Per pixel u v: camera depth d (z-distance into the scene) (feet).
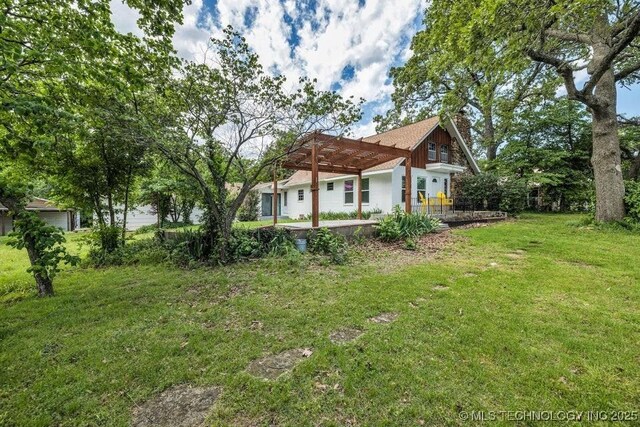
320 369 7.24
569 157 50.52
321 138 22.79
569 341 8.13
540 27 18.16
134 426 5.69
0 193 13.52
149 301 12.78
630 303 10.71
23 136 11.65
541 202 53.26
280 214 71.87
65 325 10.47
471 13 18.89
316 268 17.15
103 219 24.31
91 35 12.76
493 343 8.14
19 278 18.06
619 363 7.13
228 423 5.68
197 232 21.76
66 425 5.80
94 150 21.88
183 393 6.59
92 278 17.51
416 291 12.62
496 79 24.59
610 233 24.18
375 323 9.72
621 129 49.39
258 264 18.51
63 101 13.99
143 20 15.48
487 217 38.52
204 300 12.62
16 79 12.74
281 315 10.59
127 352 8.38
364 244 23.98
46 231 13.88
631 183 27.35
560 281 13.35
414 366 7.20
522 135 54.24
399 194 42.80
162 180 33.24
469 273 15.37
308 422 5.63
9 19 10.48
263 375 7.14
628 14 20.65
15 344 9.07
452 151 51.11
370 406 5.98
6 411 6.16
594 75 23.63
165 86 17.22
